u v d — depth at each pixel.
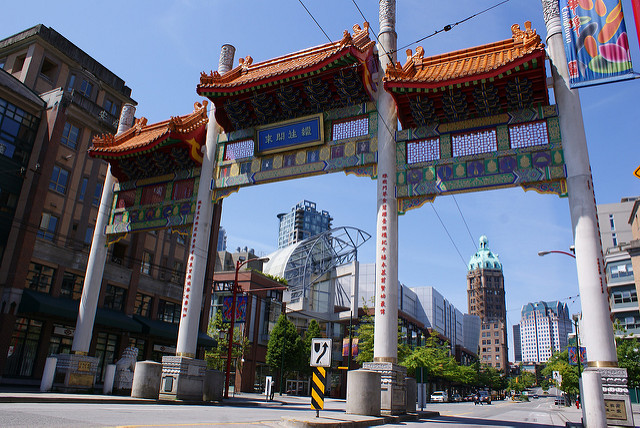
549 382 155.50
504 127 17.06
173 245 39.31
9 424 8.27
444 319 123.44
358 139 19.44
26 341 27.62
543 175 15.87
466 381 94.12
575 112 15.88
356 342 57.34
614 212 78.56
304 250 85.25
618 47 13.49
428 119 18.27
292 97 20.56
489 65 17.31
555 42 16.84
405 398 16.75
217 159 22.73
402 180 18.05
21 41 34.59
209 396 22.05
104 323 30.42
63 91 31.28
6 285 27.05
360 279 91.75
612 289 61.38
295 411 18.78
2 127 28.91
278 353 57.22
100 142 25.98
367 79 19.23
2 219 28.03
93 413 11.68
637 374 42.88
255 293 59.56
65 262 30.28
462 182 17.09
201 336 38.53
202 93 21.75
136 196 25.19
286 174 20.66
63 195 31.17
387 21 20.33
